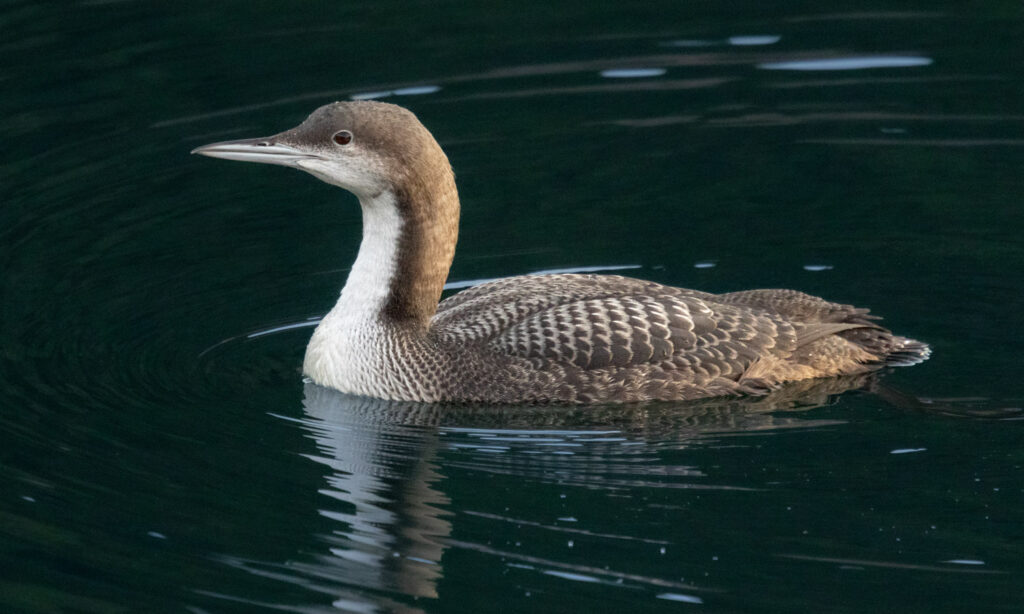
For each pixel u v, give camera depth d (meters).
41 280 13.62
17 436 11.00
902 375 12.05
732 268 14.07
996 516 9.88
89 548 9.56
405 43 18.22
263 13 18.89
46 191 15.11
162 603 9.00
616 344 11.55
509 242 14.59
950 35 18.23
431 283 12.07
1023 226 14.55
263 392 11.98
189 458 10.79
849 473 10.50
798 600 8.98
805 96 17.08
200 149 11.87
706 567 9.35
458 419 11.52
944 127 16.38
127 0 19.08
